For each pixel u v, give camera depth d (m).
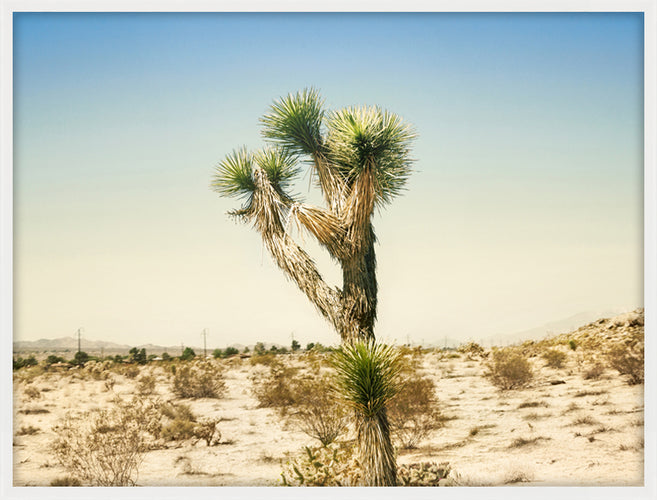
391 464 5.85
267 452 10.66
